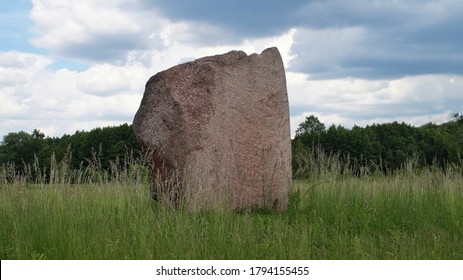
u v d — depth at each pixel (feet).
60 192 32.63
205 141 35.99
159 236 25.96
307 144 120.78
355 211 34.35
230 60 38.34
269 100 40.50
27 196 32.17
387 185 40.65
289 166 41.65
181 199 34.68
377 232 31.22
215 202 34.94
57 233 26.17
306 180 44.96
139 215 30.50
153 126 35.91
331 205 36.60
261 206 38.99
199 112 36.17
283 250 24.49
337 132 118.83
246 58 39.37
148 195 34.40
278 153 40.55
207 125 36.22
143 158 36.47
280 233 27.27
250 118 39.17
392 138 115.65
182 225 27.66
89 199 33.27
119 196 33.45
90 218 28.63
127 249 24.86
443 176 42.45
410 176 43.04
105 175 36.68
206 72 37.11
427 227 31.19
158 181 35.06
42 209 29.55
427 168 45.32
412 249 25.41
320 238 29.14
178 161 35.24
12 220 28.63
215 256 24.20
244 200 38.09
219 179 36.58
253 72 39.70
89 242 25.30
